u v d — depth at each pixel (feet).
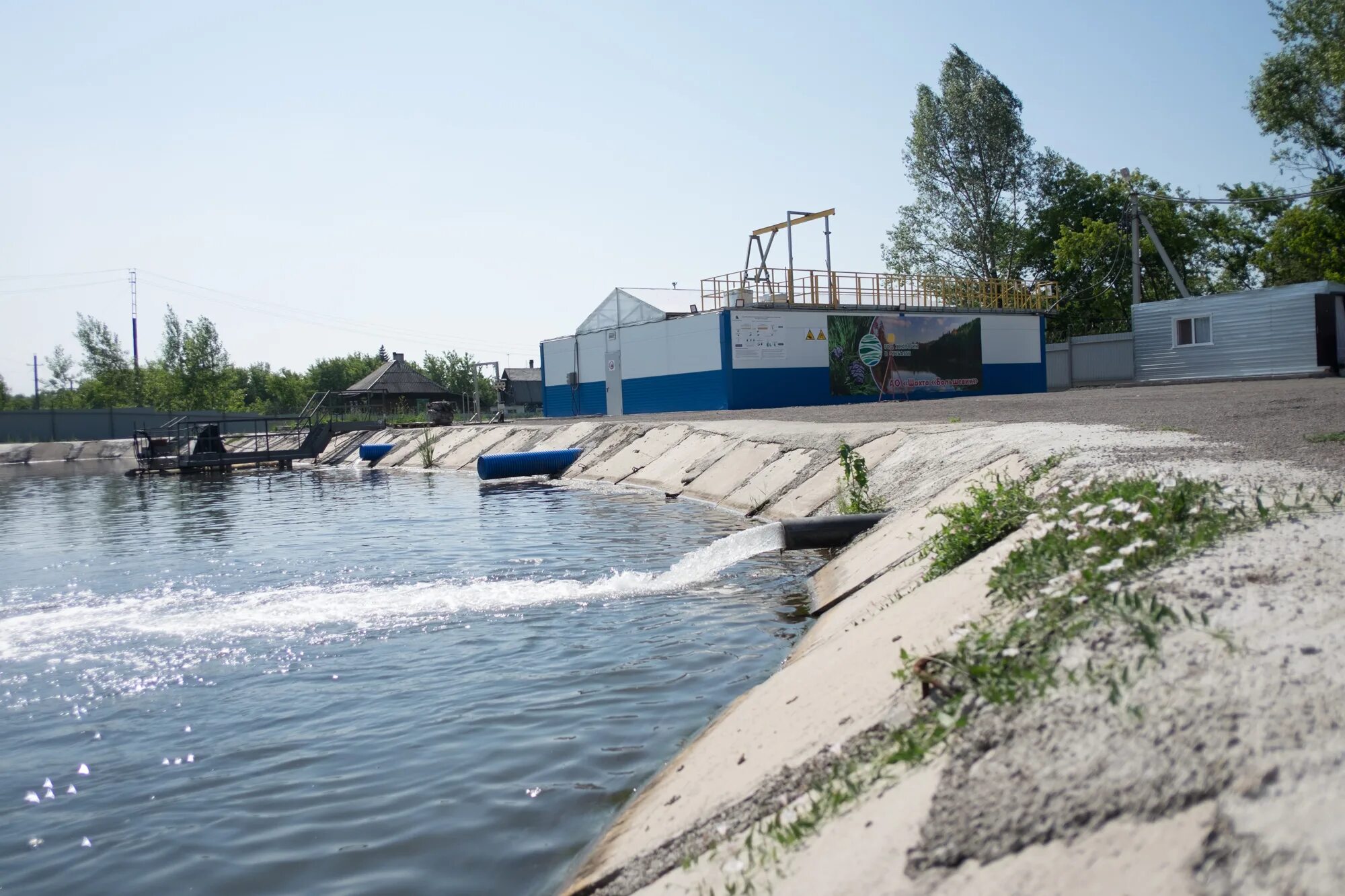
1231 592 11.57
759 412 90.74
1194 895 6.93
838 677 15.98
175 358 226.99
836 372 110.83
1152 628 10.85
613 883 11.89
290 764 17.58
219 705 21.36
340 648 25.82
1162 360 115.85
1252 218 176.65
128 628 29.17
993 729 10.18
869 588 25.04
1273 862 6.92
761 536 36.96
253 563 41.24
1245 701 8.92
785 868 9.96
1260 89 147.23
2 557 46.52
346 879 13.14
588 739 17.99
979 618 14.42
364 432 137.59
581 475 78.84
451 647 25.32
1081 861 7.76
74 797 16.61
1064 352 128.98
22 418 188.03
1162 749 8.63
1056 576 14.26
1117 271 163.63
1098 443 30.45
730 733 16.06
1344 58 130.82
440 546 43.55
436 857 13.65
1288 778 7.72
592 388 128.47
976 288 129.18
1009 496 22.84
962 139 168.25
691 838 12.12
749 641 24.45
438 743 18.22
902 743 11.20
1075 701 9.96
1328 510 15.42
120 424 194.29
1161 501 16.05
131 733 19.81
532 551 40.83
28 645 27.43
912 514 32.37
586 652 24.20
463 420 162.30
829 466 49.03
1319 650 9.58
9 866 14.11
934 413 65.77
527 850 13.71
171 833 14.90
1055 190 174.60
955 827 8.81
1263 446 26.78
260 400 269.44
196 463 116.47
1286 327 102.73
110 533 55.06
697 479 60.95
